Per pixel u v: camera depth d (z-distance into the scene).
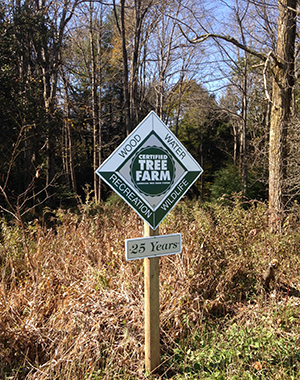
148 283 3.00
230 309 4.24
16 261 4.85
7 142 13.96
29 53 17.33
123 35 18.30
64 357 2.96
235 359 3.21
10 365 2.98
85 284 4.27
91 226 6.12
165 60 24.58
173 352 3.39
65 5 17.98
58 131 16.97
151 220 3.04
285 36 7.47
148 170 3.02
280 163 7.57
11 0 17.66
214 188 17.95
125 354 3.19
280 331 3.72
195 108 24.08
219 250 4.81
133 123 21.42
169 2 16.42
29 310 3.60
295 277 5.00
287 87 7.47
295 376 3.00
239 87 18.75
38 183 16.66
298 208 7.51
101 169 2.80
